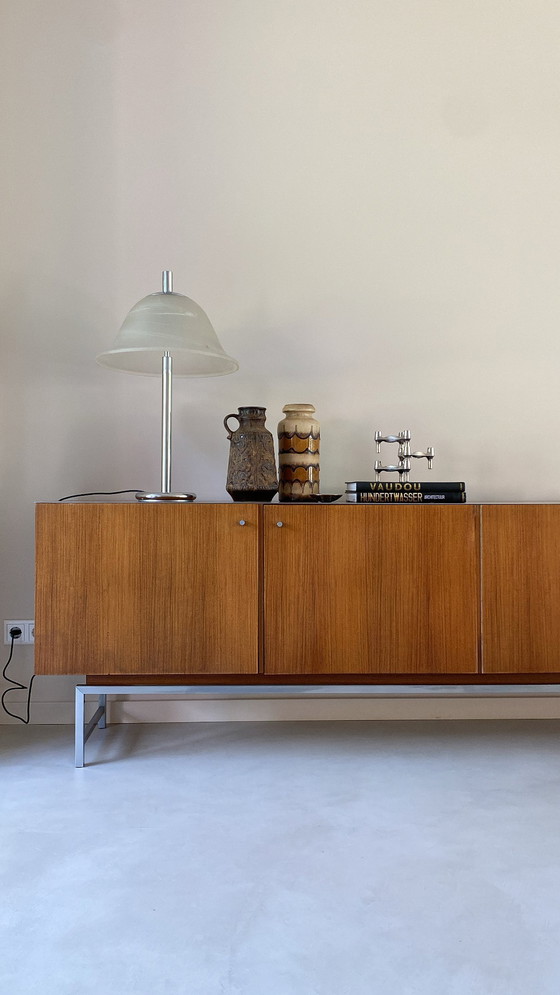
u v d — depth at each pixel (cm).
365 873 150
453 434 270
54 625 212
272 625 215
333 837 167
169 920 132
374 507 218
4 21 264
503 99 270
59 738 243
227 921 132
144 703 261
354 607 217
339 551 217
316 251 269
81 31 265
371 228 269
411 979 116
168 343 216
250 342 268
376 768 213
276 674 217
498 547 219
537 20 270
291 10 268
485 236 271
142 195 266
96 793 193
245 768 213
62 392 264
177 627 214
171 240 267
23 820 176
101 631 212
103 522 213
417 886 145
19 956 121
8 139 264
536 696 267
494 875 150
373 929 130
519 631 219
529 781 203
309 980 115
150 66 267
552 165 271
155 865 153
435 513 219
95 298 265
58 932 128
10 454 263
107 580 213
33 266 264
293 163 269
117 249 266
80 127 265
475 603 219
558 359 271
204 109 268
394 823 175
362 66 269
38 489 263
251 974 117
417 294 270
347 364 269
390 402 269
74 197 265
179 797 191
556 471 270
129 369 248
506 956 122
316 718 264
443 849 161
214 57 268
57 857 157
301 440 237
